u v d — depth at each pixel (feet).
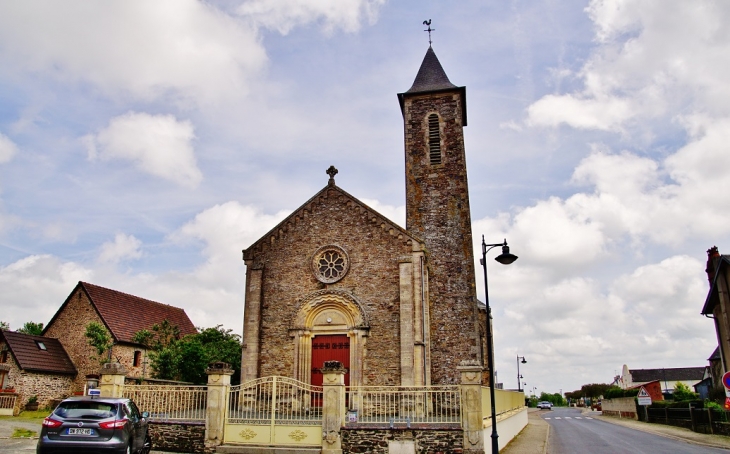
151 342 126.31
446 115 107.04
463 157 103.60
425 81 111.55
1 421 82.02
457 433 53.93
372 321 80.43
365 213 85.56
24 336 112.57
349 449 55.26
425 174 103.86
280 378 62.85
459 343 90.99
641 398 133.28
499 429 68.59
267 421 58.54
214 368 60.23
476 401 54.29
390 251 82.99
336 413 56.08
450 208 100.63
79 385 116.16
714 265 106.93
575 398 419.74
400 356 77.51
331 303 82.74
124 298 135.03
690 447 73.97
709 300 110.52
